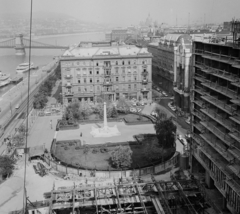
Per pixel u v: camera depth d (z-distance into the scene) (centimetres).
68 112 17188
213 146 9038
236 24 8506
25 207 8612
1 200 9506
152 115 18000
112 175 10731
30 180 10700
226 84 8812
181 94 18125
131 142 13675
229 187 8056
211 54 9175
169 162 11494
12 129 16450
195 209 8700
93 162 11825
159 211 8238
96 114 18488
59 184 10356
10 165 10906
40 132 15750
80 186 9462
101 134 14925
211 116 9106
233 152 7844
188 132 13588
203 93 9750
